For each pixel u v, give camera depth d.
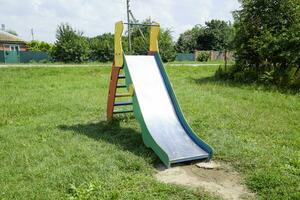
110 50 35.19
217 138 6.37
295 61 13.44
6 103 9.66
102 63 32.31
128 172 4.79
